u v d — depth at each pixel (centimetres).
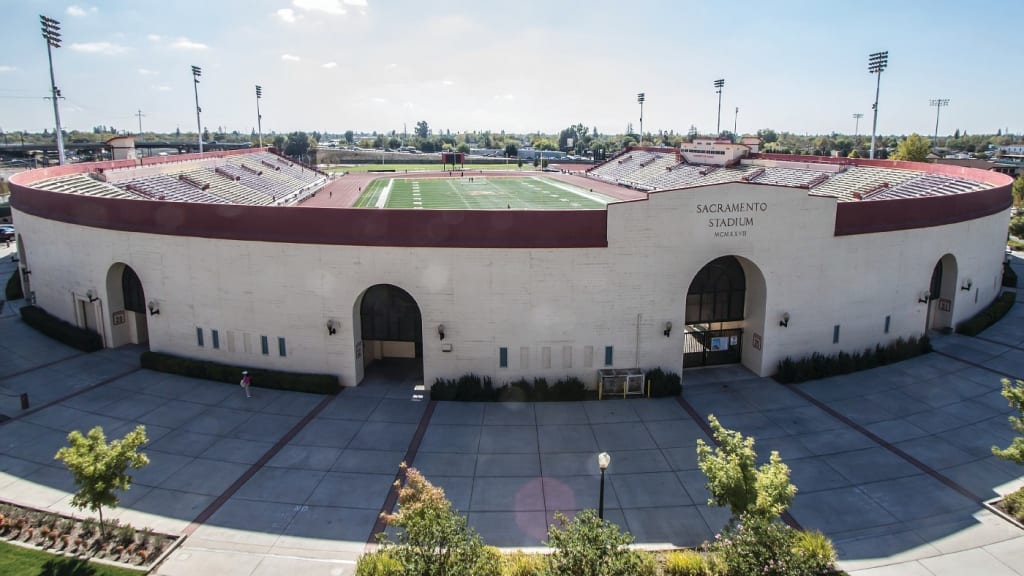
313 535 1864
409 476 1518
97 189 4603
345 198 8238
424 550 1370
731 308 3172
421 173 13600
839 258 3061
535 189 9631
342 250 2823
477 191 9325
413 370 3167
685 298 2898
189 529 1884
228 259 2970
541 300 2822
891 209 3141
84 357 3344
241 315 3016
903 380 3012
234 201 5888
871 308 3209
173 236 3047
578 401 2822
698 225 2838
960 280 3638
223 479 2167
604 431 2528
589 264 2803
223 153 8038
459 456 2331
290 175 8962
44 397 2839
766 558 1488
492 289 2806
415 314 2997
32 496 2053
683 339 2936
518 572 1598
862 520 1920
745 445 1614
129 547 1791
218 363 3106
